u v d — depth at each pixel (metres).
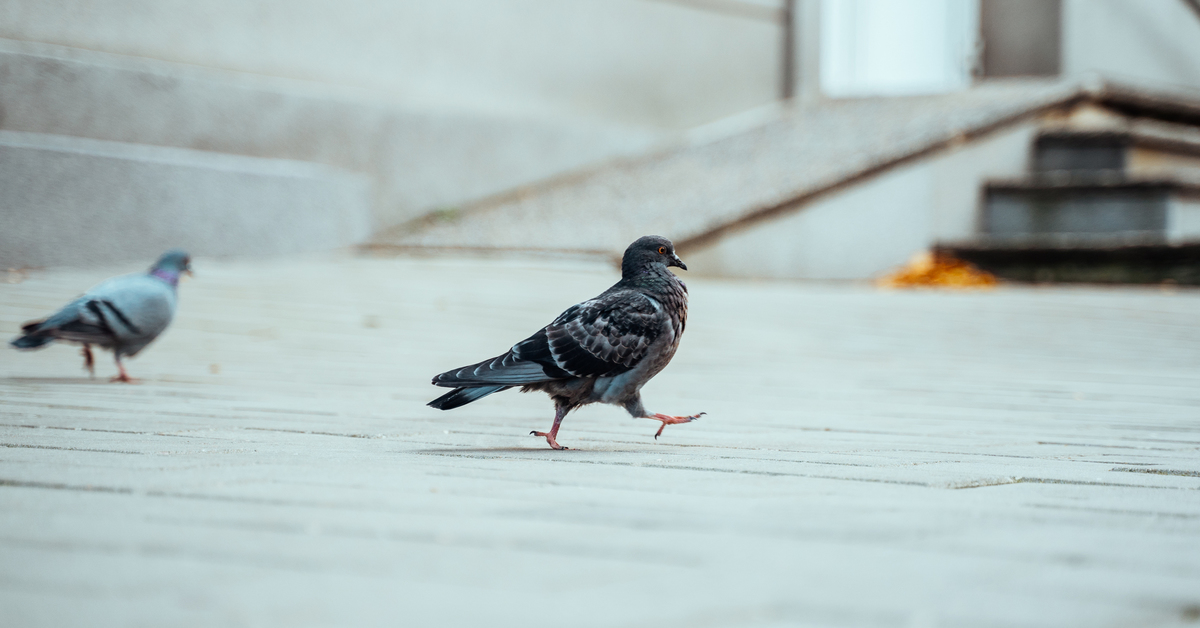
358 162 18.80
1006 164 22.55
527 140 21.58
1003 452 4.75
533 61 22.11
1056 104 23.41
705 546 2.53
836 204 20.00
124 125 15.73
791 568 2.31
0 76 14.48
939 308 14.24
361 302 12.41
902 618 1.94
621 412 6.50
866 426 5.81
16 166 13.86
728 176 21.23
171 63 16.69
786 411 6.55
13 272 13.48
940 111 23.69
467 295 13.45
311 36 18.52
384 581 2.14
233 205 16.00
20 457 3.85
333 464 3.86
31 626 1.79
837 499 3.26
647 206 19.80
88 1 15.70
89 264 14.51
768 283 19.19
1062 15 25.50
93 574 2.15
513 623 1.86
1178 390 7.89
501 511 2.94
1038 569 2.34
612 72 23.64
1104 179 21.03
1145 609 2.02
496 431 5.43
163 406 5.98
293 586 2.09
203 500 3.00
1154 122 25.84
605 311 4.61
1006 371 9.19
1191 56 27.84
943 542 2.62
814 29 27.70
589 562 2.34
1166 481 3.84
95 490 3.14
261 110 17.42
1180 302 15.17
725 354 10.18
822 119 25.31
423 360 9.07
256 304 11.84
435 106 19.95
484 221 19.62
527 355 4.54
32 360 8.56
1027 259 20.20
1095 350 10.80
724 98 26.05
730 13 26.06
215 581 2.11
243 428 5.11
